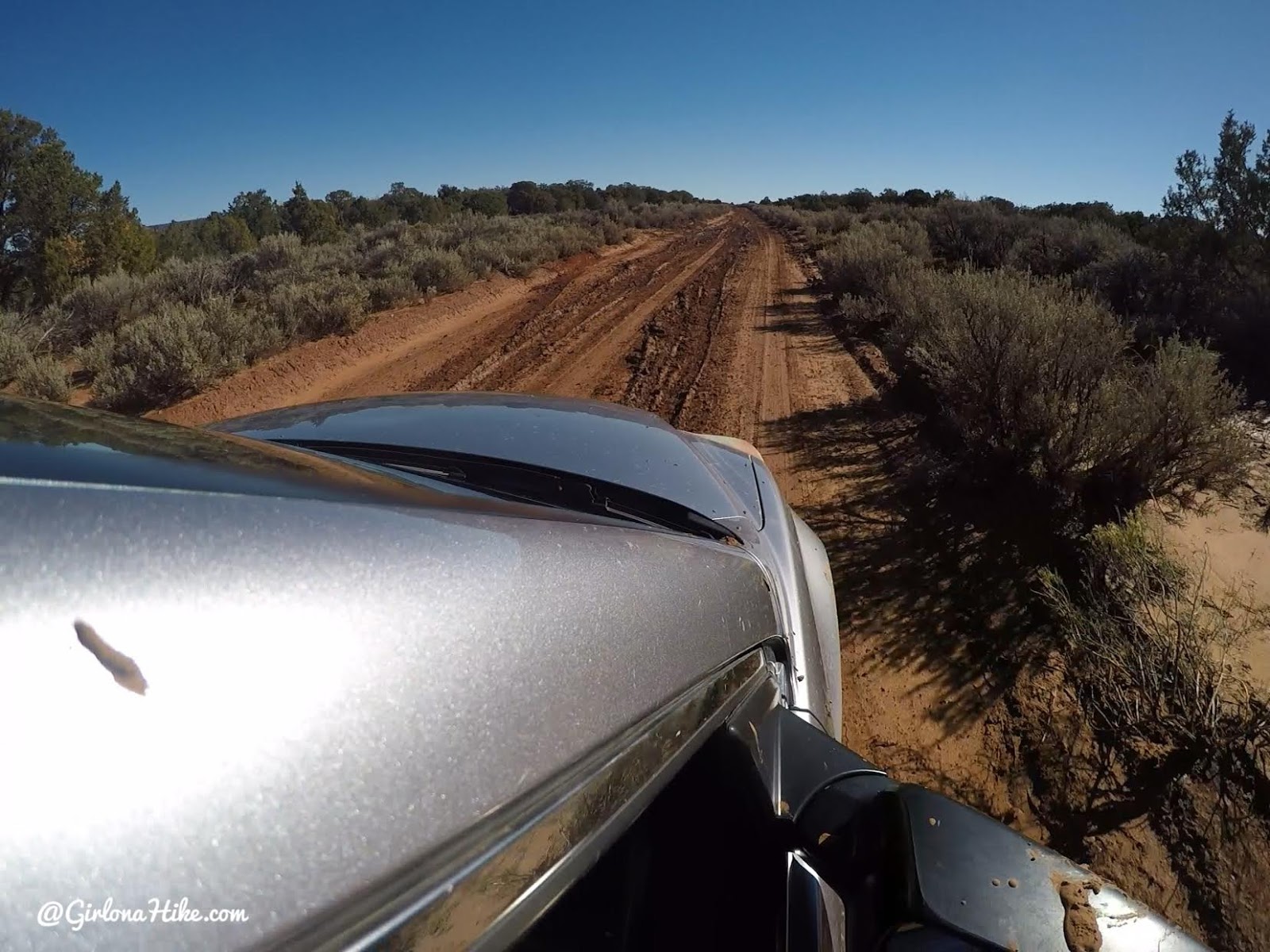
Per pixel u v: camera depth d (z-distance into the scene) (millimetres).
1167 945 843
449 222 28469
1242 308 8961
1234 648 3648
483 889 642
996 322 5895
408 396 3076
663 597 1177
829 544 4934
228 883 482
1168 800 2873
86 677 498
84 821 442
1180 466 5066
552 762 782
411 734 657
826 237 27797
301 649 628
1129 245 13258
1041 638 3822
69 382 9984
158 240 31656
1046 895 883
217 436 1257
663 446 2508
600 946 869
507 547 956
